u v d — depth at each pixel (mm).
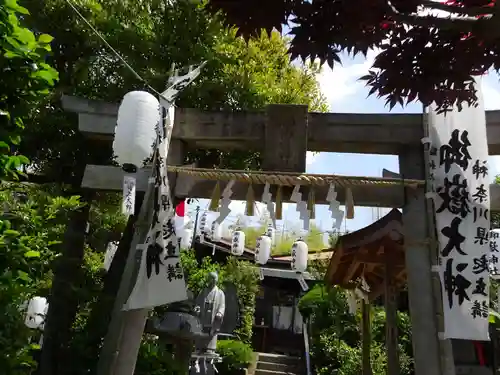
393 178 5039
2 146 3068
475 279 4609
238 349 12062
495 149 5188
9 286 3059
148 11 7039
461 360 8242
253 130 5312
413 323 4762
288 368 13203
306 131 5184
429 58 2957
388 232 6812
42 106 6668
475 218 4742
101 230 8695
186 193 5098
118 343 4672
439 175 4895
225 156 7992
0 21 2930
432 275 4844
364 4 2416
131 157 3904
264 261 9273
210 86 6988
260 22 2666
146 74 6590
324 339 12523
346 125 5242
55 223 6160
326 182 4949
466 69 2947
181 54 6887
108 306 6852
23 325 3395
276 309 18844
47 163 7219
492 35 2307
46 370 6438
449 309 4586
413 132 5172
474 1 2725
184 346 8641
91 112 5309
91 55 6945
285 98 8656
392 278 7742
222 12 2715
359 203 5086
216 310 9242
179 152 5297
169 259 4672
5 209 3881
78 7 6531
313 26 2609
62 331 6688
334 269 8523
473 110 4945
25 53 3016
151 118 3963
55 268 6816
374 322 12312
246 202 5004
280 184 5023
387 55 2994
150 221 4684
